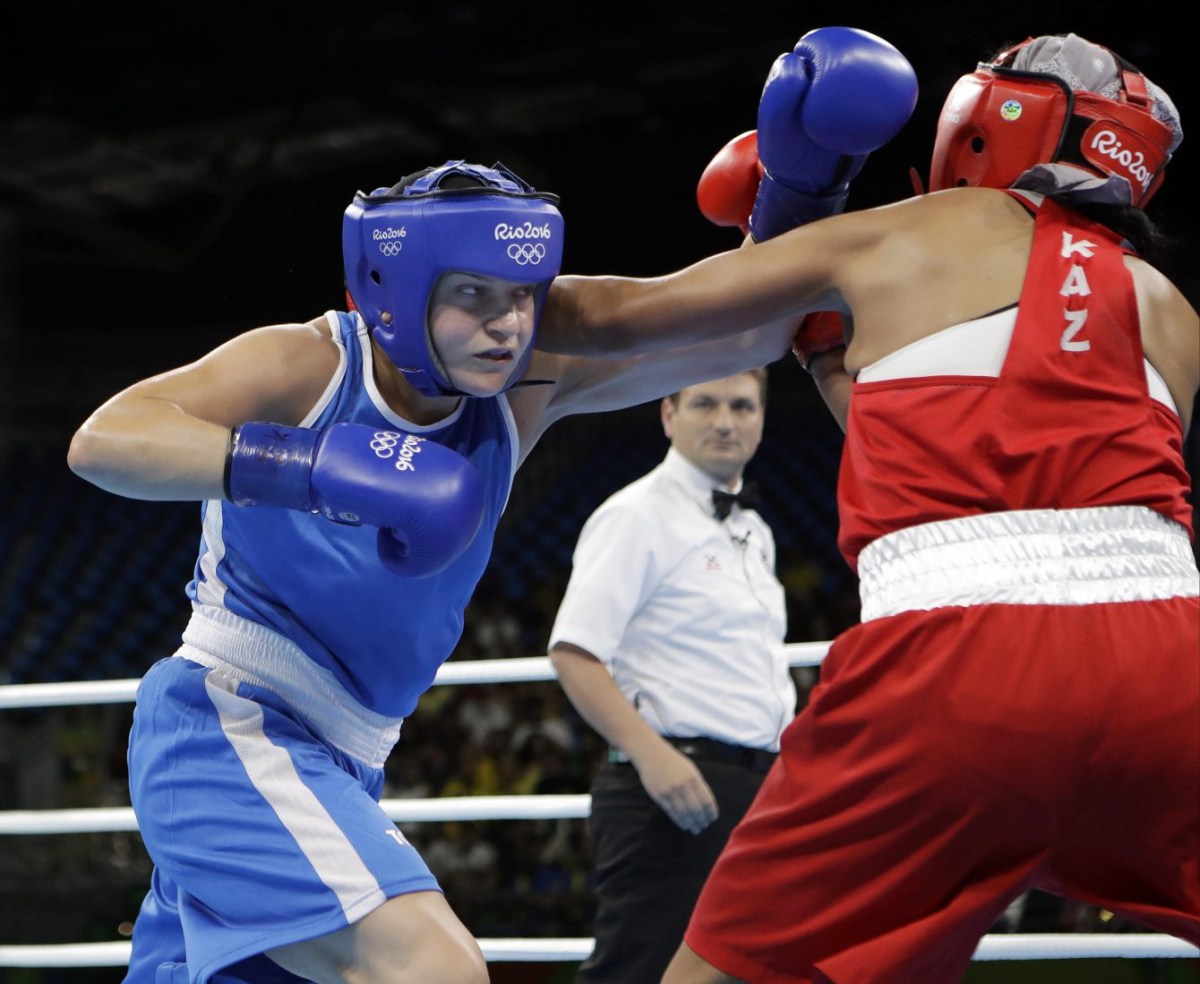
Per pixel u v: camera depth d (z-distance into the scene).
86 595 12.61
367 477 1.71
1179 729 1.75
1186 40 10.56
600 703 2.97
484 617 10.89
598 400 2.32
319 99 12.82
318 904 1.88
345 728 2.12
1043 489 1.83
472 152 14.04
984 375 1.88
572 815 3.14
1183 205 11.52
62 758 9.24
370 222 1.84
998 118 2.03
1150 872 1.82
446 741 9.10
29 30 12.24
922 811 1.78
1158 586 1.82
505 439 2.09
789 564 11.50
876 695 1.81
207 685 2.05
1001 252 1.95
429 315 1.86
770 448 13.05
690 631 3.10
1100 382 1.88
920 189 2.26
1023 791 1.75
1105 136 2.01
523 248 1.81
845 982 1.79
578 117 13.63
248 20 12.20
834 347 2.26
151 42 12.38
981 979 3.95
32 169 13.84
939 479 1.86
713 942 1.92
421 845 7.67
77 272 15.04
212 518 2.11
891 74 2.00
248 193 14.63
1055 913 5.12
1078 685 1.74
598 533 3.11
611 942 3.02
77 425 14.18
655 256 13.74
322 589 2.02
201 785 1.99
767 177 2.17
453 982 1.82
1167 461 1.89
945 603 1.81
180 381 1.85
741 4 11.52
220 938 1.93
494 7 11.93
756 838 1.91
